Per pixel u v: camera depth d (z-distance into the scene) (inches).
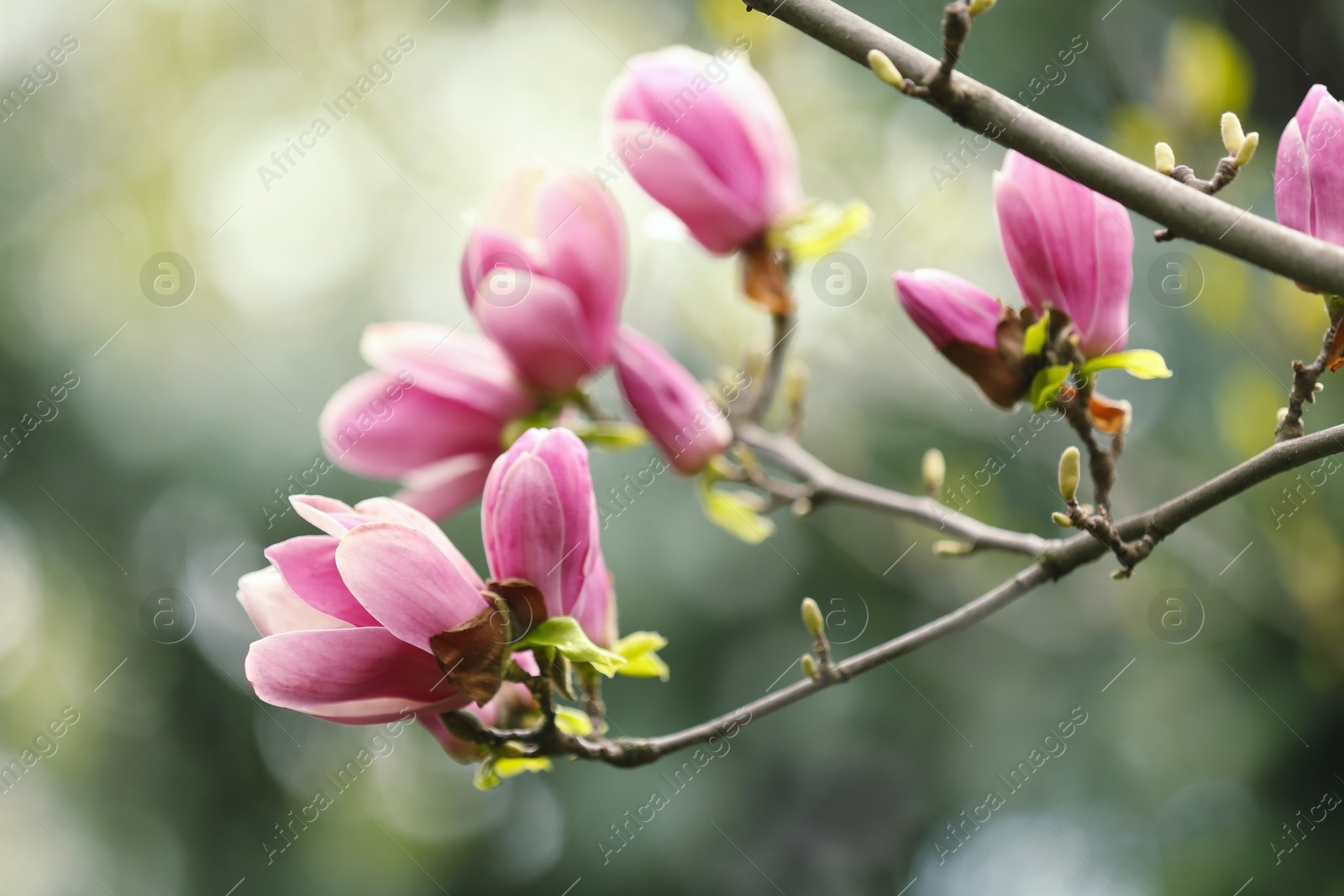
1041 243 61.4
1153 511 60.4
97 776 117.3
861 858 100.9
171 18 116.6
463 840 119.9
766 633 100.1
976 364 61.6
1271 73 84.0
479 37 115.6
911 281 61.7
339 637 59.7
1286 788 81.3
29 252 112.0
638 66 65.6
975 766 94.9
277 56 117.9
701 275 75.1
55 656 117.1
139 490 103.3
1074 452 60.4
